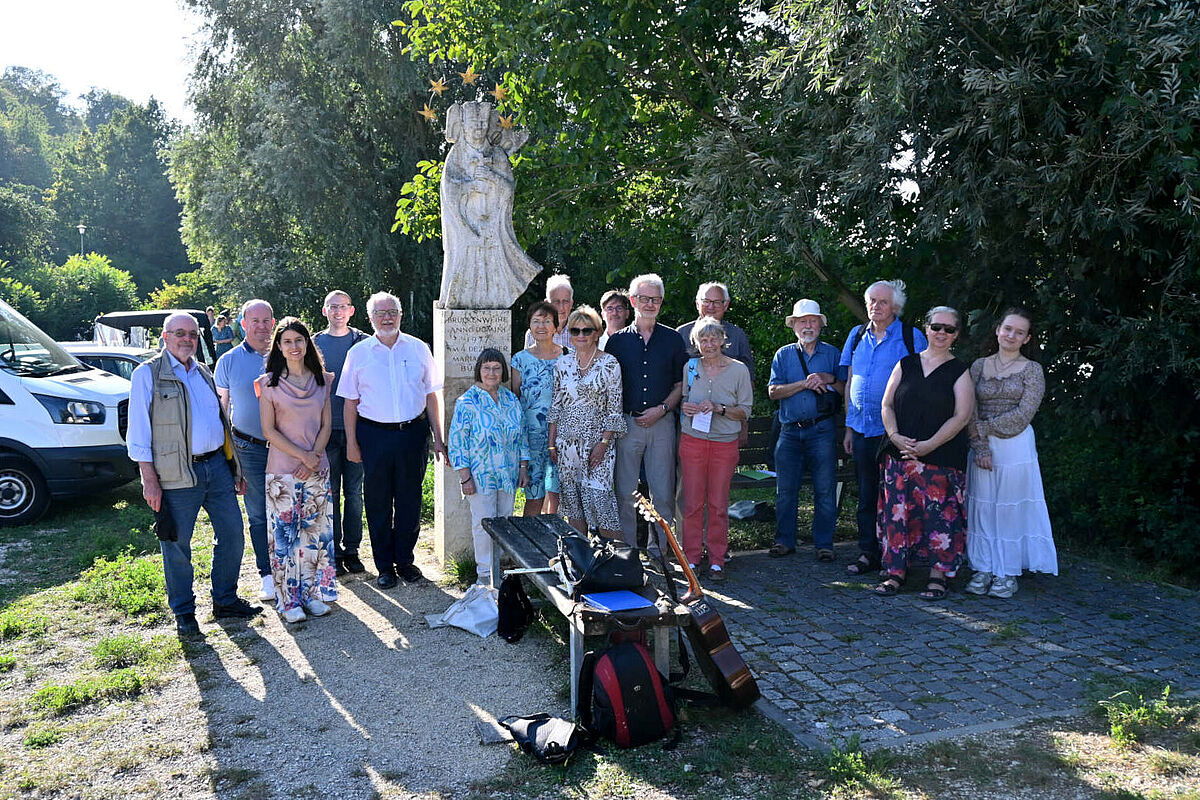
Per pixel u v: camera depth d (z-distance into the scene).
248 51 24.53
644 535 6.91
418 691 4.47
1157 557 6.86
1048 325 7.06
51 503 8.92
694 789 3.48
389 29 22.17
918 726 4.03
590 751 3.79
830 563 6.88
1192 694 4.35
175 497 5.24
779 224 7.87
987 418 5.97
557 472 6.16
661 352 6.19
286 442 5.43
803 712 4.19
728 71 10.12
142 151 71.69
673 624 3.99
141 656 4.95
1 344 8.85
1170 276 6.39
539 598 5.83
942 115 7.20
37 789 3.55
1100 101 6.58
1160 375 6.64
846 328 10.30
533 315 6.39
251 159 24.03
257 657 4.95
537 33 9.54
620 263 19.02
